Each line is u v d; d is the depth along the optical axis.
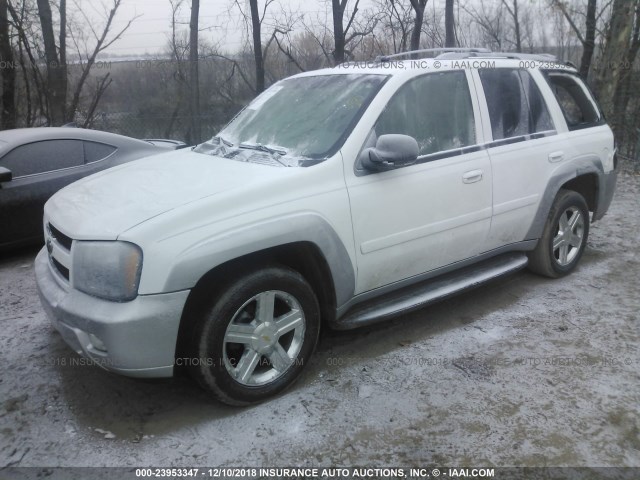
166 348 2.80
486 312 4.32
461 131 3.95
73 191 3.52
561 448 2.80
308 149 3.45
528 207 4.34
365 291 3.54
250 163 3.46
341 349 3.79
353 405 3.18
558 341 3.85
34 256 5.92
